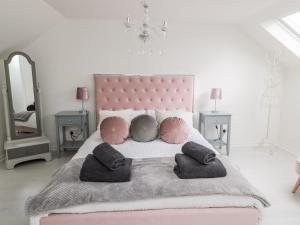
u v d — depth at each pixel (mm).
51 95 3895
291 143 4059
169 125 3076
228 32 3961
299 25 3312
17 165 3531
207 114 3768
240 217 1786
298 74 3836
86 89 3707
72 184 1869
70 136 4055
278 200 2555
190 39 3910
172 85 3893
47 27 3592
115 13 3344
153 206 1761
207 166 1989
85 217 1715
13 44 3418
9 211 2352
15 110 3551
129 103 3885
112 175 1896
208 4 2855
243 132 4316
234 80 4113
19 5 2568
